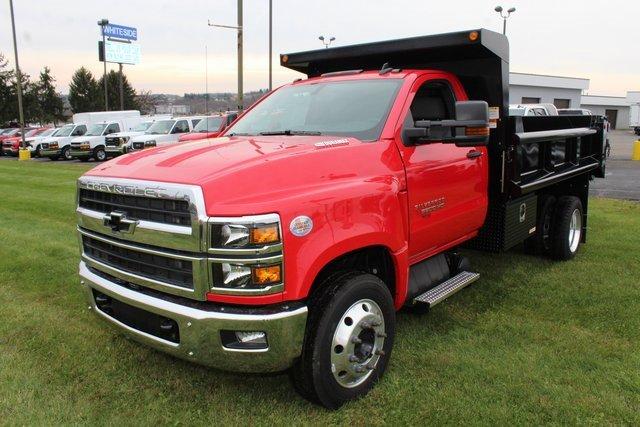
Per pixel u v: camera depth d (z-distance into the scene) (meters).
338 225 3.28
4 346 4.38
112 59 57.50
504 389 3.63
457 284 4.69
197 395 3.64
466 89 5.21
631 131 68.38
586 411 3.38
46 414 3.42
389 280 3.92
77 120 35.75
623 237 7.84
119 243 3.38
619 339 4.41
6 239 8.08
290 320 3.06
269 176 3.16
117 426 3.29
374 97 4.27
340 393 3.41
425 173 4.13
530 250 6.83
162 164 3.38
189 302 3.12
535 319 4.84
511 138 5.09
